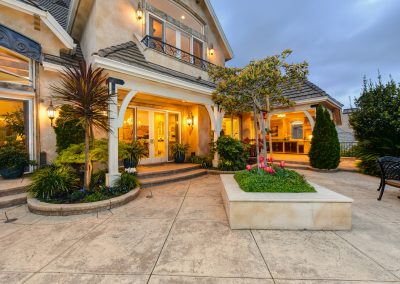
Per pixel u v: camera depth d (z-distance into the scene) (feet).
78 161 16.34
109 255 8.45
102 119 15.87
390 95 21.75
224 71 16.25
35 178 15.33
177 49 27.84
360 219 11.82
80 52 26.25
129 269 7.54
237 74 16.25
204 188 19.79
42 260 8.12
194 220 12.05
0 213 13.30
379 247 8.83
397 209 13.35
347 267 7.50
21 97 19.60
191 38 31.78
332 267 7.51
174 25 29.25
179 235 10.18
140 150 22.88
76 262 7.97
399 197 15.48
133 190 16.92
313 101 29.58
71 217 12.64
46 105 20.90
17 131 19.58
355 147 26.30
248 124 42.73
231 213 10.82
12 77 19.13
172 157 31.48
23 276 7.16
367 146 24.16
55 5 34.04
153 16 27.14
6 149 17.99
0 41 17.98
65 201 13.99
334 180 22.03
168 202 15.51
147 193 17.98
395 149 21.86
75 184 16.55
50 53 21.91
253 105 16.89
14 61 19.74
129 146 21.63
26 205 14.82
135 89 19.12
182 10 30.83
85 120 15.10
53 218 12.49
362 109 23.76
